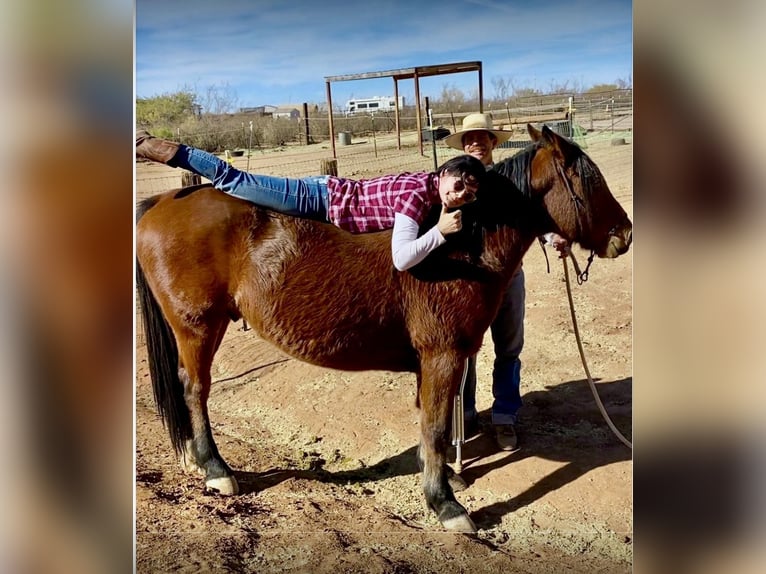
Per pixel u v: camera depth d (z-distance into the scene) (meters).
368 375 5.01
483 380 4.89
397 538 3.07
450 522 3.14
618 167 9.99
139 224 3.24
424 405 3.15
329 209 3.07
